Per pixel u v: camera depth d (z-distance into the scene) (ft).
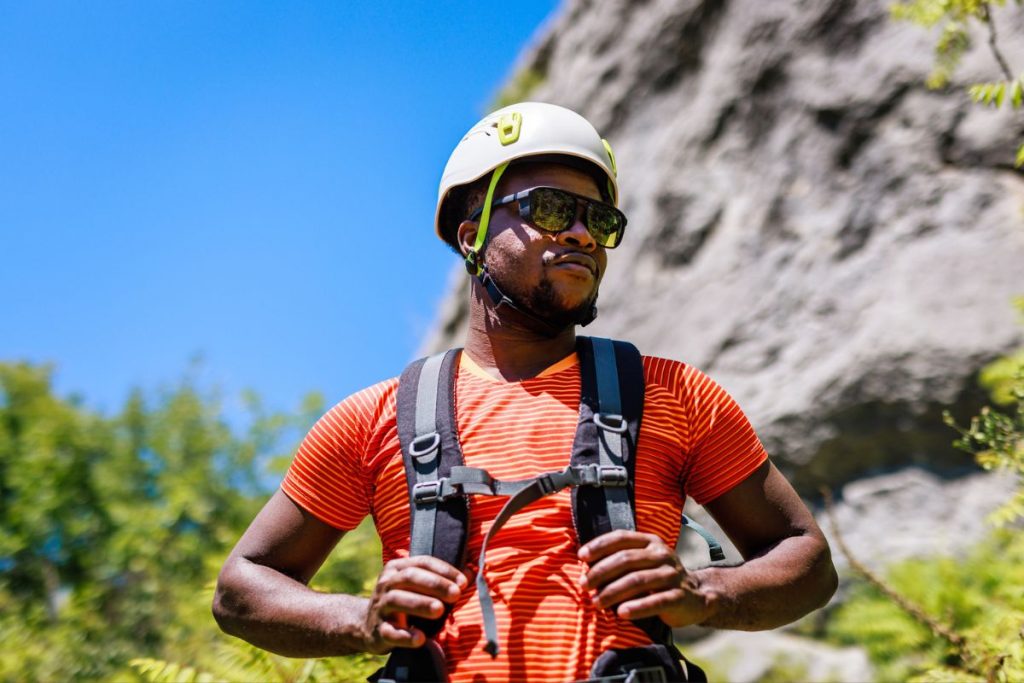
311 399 35.32
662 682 7.11
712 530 27.35
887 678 18.44
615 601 7.02
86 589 28.43
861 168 30.30
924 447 25.70
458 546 7.50
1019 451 13.55
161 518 30.99
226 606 8.26
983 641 12.78
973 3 14.93
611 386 8.14
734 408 8.53
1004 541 20.40
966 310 26.05
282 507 8.63
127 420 36.58
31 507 33.94
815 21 33.04
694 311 31.91
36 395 36.91
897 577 19.92
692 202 34.14
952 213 27.89
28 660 25.53
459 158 9.37
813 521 8.40
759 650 25.30
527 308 8.64
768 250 31.27
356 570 16.70
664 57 38.83
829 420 26.71
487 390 8.38
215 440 35.14
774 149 32.83
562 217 8.64
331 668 13.14
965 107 28.58
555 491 7.54
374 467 8.29
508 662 7.23
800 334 28.84
